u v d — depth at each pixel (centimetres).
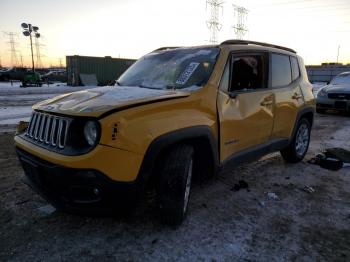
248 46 418
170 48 455
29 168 305
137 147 270
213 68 361
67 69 3438
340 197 413
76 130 274
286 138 498
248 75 412
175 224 317
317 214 364
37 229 317
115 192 266
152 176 311
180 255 280
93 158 258
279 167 533
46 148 288
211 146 337
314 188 442
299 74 540
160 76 385
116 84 410
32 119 330
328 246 300
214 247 293
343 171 519
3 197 388
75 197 275
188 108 318
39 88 2788
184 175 302
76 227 322
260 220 346
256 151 422
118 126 263
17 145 329
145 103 288
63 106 298
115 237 306
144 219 338
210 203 384
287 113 484
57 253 280
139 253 282
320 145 701
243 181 447
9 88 2758
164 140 284
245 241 304
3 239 299
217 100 349
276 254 286
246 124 390
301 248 296
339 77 1270
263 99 421
